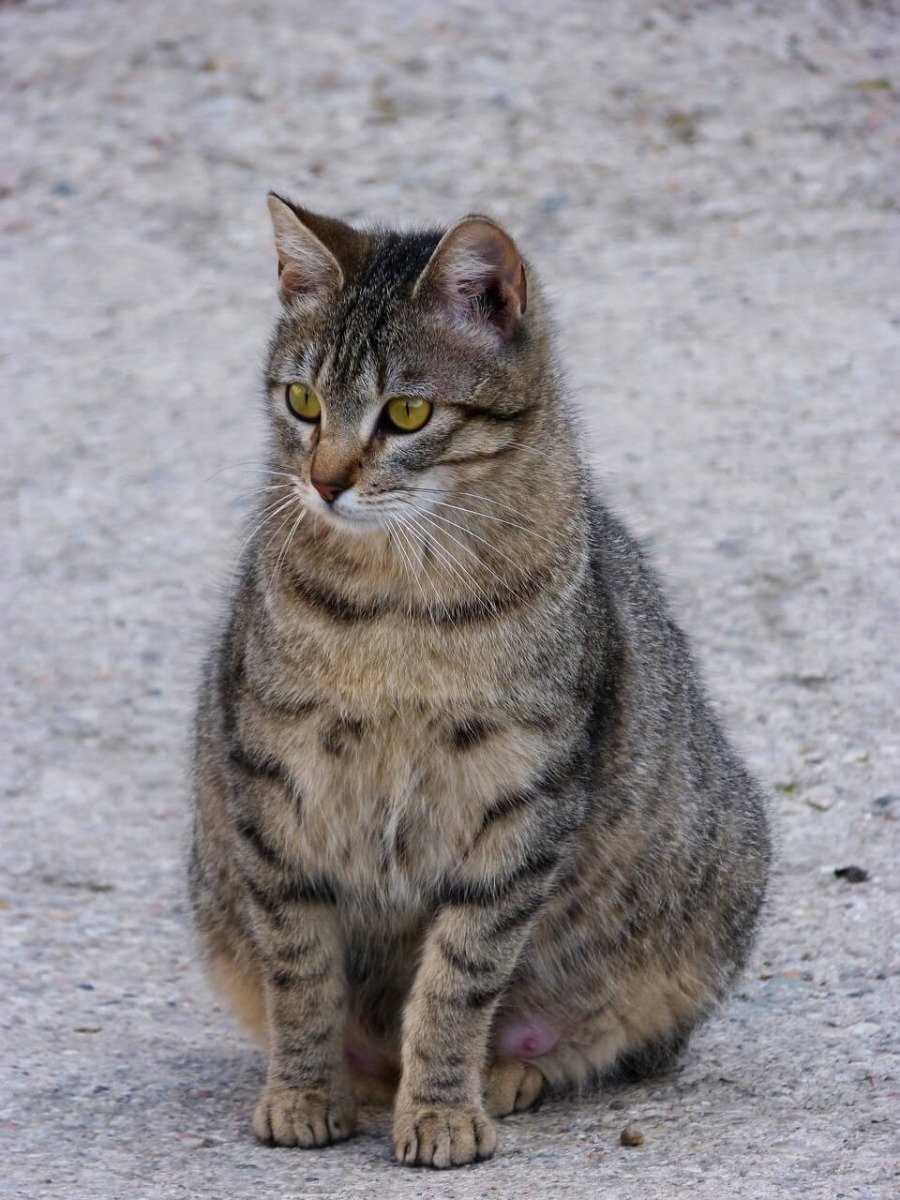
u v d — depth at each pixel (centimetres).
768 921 1001
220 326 1895
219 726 824
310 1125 768
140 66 2380
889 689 1237
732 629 1319
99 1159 716
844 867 1053
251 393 1748
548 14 2442
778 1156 690
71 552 1506
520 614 749
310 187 2128
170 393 1761
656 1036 864
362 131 2223
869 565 1385
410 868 777
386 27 2425
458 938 767
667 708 859
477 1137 746
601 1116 802
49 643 1384
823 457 1549
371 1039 851
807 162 2142
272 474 805
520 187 2111
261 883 777
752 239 2000
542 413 791
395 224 2005
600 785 807
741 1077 824
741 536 1439
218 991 884
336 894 791
